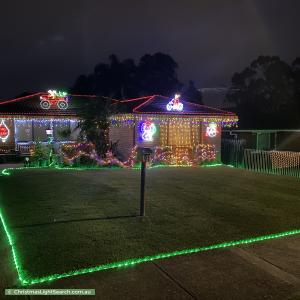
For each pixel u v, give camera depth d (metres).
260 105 40.94
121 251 5.80
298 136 25.86
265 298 4.38
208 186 12.05
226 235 6.75
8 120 23.66
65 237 6.46
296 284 4.73
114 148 18.23
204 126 19.94
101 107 17.94
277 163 16.19
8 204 8.93
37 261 5.38
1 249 5.91
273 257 5.62
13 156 20.59
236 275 4.96
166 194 10.48
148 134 18.66
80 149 17.41
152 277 4.86
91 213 8.15
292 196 10.62
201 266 5.23
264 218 8.04
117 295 4.39
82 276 4.87
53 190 10.78
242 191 11.28
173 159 18.88
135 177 13.65
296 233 6.91
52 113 21.69
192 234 6.77
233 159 19.27
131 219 7.71
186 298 4.35
